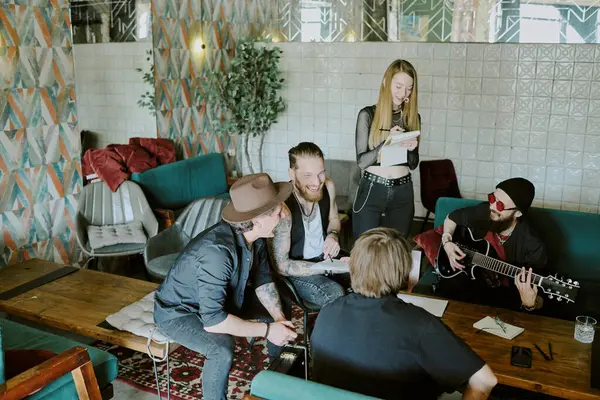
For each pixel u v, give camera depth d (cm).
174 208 521
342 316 193
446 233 340
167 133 575
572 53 537
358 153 392
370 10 615
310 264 315
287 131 679
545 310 309
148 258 401
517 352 240
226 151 675
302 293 316
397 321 187
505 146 582
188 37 585
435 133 607
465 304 290
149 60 536
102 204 462
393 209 390
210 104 631
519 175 583
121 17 492
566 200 570
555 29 547
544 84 554
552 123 559
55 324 305
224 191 588
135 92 521
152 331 282
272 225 258
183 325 267
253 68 624
